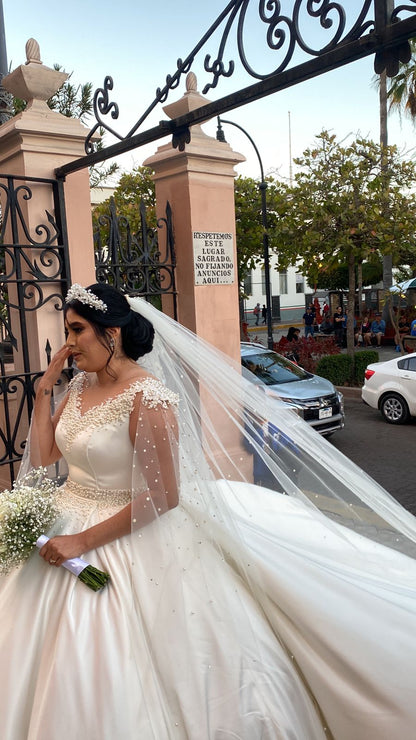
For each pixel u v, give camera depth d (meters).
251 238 16.48
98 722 1.73
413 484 6.59
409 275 22.00
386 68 2.23
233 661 1.91
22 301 3.95
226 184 5.21
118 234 4.68
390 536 2.50
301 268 13.30
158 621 1.92
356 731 1.92
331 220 12.00
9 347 5.72
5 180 4.37
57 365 2.38
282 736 1.85
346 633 1.97
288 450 2.53
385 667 1.92
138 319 2.17
